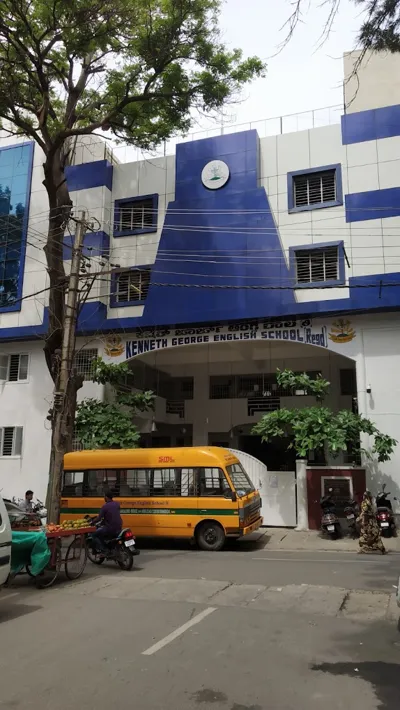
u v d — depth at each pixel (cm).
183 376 2748
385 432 1670
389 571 995
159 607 728
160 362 2562
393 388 1694
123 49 1669
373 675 480
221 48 1689
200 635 596
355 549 1346
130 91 1805
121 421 1817
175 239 1986
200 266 1934
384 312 1741
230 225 1930
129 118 1820
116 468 1476
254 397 2619
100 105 1881
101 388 2031
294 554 1278
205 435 2628
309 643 567
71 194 2195
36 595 834
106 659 525
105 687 457
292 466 2683
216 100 1766
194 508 1375
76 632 619
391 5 550
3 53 1709
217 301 1889
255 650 545
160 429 2808
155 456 1448
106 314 2073
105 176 2167
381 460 1592
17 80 1752
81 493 1495
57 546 920
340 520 1597
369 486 1650
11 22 1591
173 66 1694
